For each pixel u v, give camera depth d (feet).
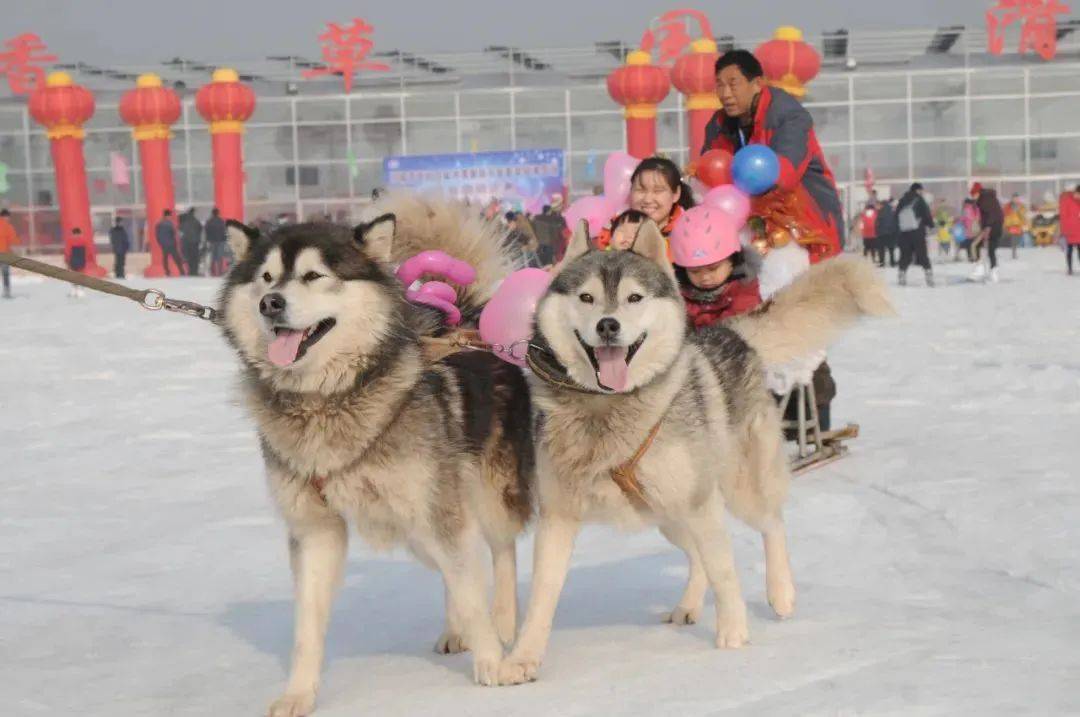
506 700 11.87
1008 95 126.62
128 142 130.11
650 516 13.53
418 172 116.47
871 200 110.93
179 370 41.83
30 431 30.73
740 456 14.75
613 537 19.54
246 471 25.18
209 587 17.02
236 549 19.01
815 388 24.48
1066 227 83.97
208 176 132.16
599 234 18.92
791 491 21.48
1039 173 126.93
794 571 16.67
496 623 14.37
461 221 16.28
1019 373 35.17
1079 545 16.83
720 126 23.49
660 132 127.75
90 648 14.34
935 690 11.22
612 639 14.01
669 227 18.78
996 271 79.82
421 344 13.24
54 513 21.74
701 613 15.06
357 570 18.21
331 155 130.11
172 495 23.11
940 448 24.61
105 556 18.72
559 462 13.08
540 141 128.88
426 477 12.50
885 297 16.01
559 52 126.72
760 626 14.19
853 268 15.96
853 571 16.51
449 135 129.29
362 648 14.26
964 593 15.08
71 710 12.17
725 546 13.47
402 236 16.14
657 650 13.44
